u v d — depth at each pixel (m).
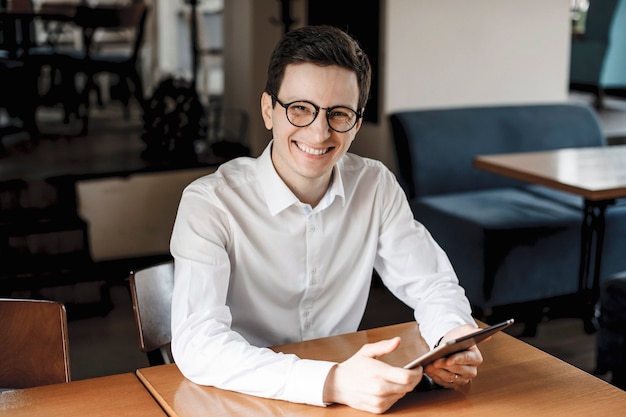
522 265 4.05
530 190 4.79
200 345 1.71
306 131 1.76
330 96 1.73
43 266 4.52
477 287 4.07
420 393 1.66
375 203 2.10
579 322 4.23
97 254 5.08
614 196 3.51
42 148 5.76
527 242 4.04
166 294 2.07
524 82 5.18
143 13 6.54
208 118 6.45
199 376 1.69
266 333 2.04
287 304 2.03
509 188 4.86
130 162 5.27
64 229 4.62
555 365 1.80
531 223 4.07
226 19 6.18
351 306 2.10
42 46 7.43
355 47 1.77
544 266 4.11
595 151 4.35
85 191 4.97
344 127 1.77
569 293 4.21
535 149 4.92
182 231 1.89
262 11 5.71
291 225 1.97
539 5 5.11
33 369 1.88
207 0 8.84
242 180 1.97
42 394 1.65
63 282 4.38
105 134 6.41
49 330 1.88
